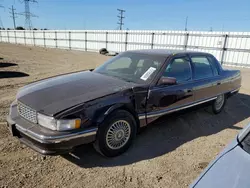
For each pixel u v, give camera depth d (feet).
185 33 58.75
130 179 8.02
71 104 8.07
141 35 70.44
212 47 54.29
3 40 156.97
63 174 8.14
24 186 7.39
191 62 12.80
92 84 10.05
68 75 12.12
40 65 39.60
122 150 9.62
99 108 8.49
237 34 49.39
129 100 9.37
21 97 9.05
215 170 4.75
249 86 26.66
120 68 12.25
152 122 10.66
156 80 10.55
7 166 8.40
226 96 15.78
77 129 7.91
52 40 111.65
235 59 50.83
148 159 9.37
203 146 10.73
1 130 11.22
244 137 5.76
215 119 14.46
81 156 9.37
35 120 8.19
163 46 64.90
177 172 8.55
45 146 7.52
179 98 11.51
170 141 11.10
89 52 86.22
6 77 25.76
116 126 9.16
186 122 13.62
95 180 7.88
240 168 4.64
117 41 79.66
